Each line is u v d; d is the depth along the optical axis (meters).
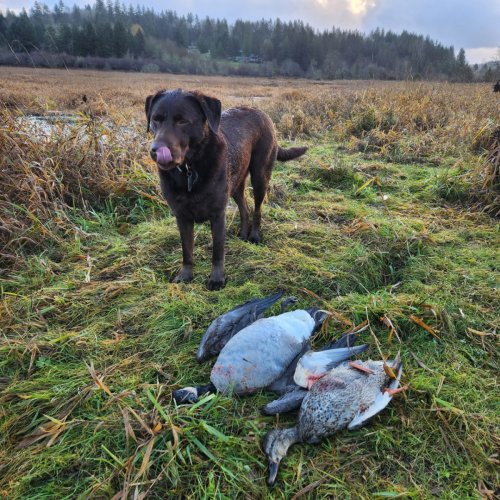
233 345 1.06
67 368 1.16
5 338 1.25
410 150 3.13
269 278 1.53
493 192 2.12
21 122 2.23
